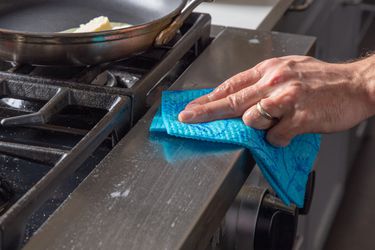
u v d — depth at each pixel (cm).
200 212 53
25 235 54
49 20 77
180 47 72
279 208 65
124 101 62
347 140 156
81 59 66
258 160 61
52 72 68
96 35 64
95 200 54
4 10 77
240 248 66
